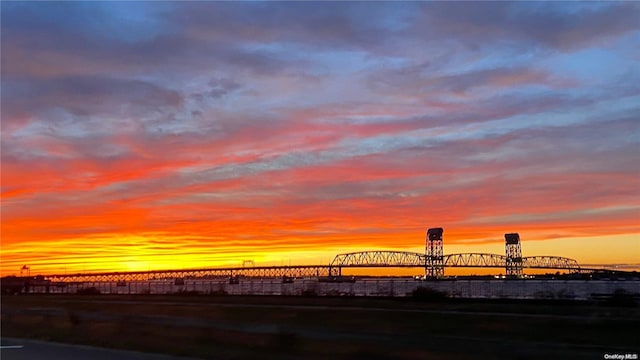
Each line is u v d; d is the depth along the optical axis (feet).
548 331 63.05
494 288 187.32
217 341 63.00
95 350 61.67
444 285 203.21
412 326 72.69
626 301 100.07
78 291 215.31
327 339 54.95
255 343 60.49
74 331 76.74
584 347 45.32
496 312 82.64
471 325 69.62
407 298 127.54
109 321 79.46
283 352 55.62
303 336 56.80
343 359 51.49
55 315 90.94
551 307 89.81
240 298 144.77
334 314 88.22
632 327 62.18
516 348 45.27
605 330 61.77
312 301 121.70
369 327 74.18
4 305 127.54
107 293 203.82
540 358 44.73
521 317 73.00
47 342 70.64
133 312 103.71
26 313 97.14
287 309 98.43
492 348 45.96
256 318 90.07
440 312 83.25
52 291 234.38
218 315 95.35
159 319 72.08
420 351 50.42
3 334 81.92
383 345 52.29
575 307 89.56
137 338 67.82
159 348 60.85
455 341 47.47
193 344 61.98
